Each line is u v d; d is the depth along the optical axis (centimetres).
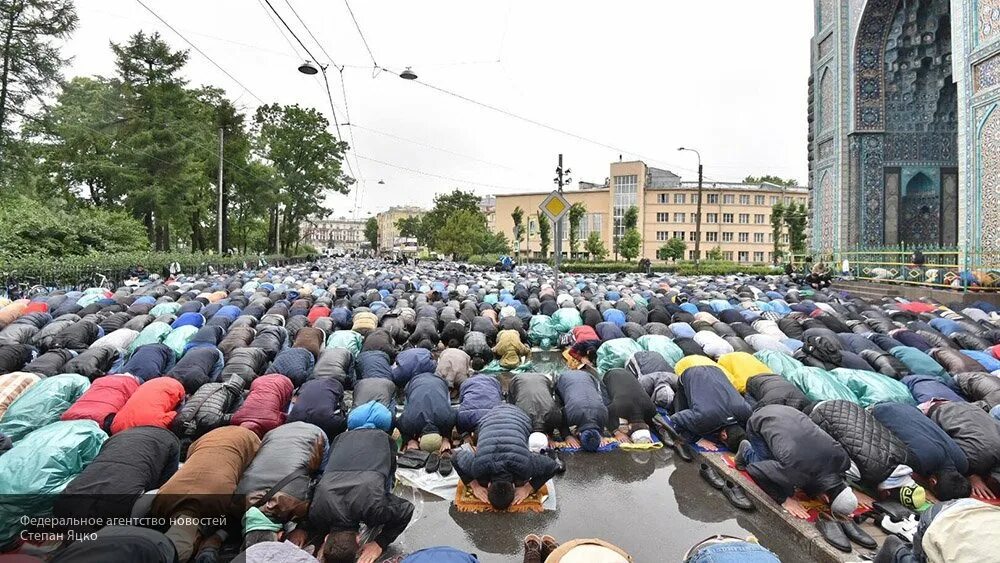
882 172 1930
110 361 767
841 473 435
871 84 1925
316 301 1362
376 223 12238
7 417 527
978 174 1289
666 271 3709
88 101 3180
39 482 388
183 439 531
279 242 5444
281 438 452
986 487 458
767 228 6300
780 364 675
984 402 567
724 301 1290
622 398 618
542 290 1563
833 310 1201
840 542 399
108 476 390
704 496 496
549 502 480
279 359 725
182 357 721
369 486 392
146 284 1619
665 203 6300
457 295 1539
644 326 984
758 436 491
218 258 2956
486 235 6078
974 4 1290
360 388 615
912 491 428
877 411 498
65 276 1752
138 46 3083
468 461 476
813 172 2153
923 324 960
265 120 4850
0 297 1305
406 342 1017
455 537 432
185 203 3269
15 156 2455
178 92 3139
